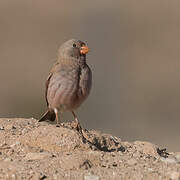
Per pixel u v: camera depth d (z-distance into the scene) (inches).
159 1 1427.2
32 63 1158.3
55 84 409.7
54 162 349.1
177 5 1403.8
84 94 413.1
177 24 1326.3
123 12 1403.8
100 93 1039.0
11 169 339.9
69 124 428.1
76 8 1428.4
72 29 1337.4
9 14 1374.3
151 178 335.0
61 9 1418.6
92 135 398.9
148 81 1090.1
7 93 1048.2
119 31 1320.1
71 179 330.0
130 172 342.3
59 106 416.8
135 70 1143.6
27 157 359.3
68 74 406.6
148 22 1342.3
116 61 1185.4
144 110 983.6
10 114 1002.7
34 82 1085.1
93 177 332.5
